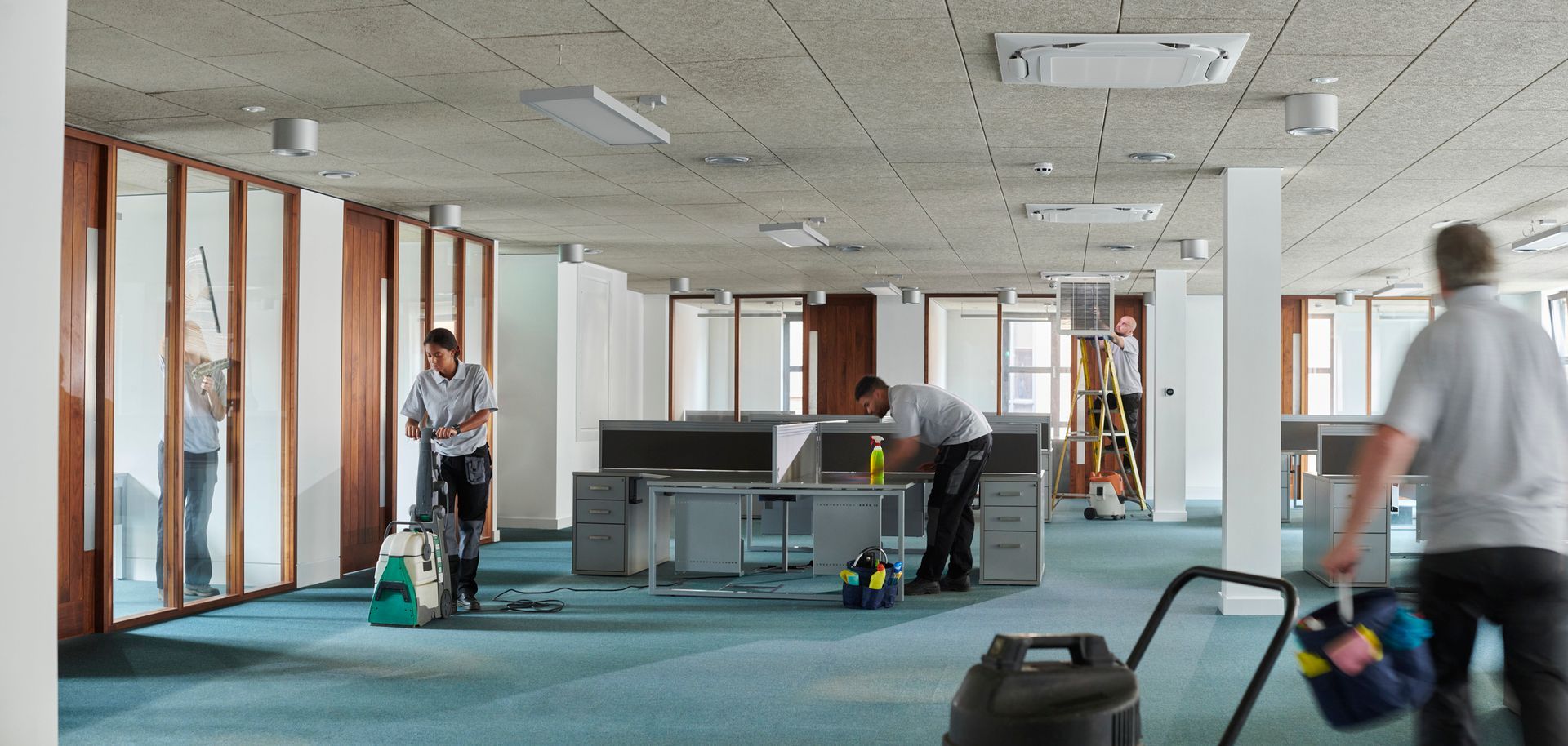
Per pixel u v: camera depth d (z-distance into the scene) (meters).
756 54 4.80
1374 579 7.93
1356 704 2.58
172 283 6.86
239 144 6.61
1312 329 16.55
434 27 4.47
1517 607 2.54
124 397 6.50
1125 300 16.89
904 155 6.88
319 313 8.17
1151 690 5.06
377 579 6.55
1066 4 4.15
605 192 8.19
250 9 4.26
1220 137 6.33
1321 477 8.39
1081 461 16.59
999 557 8.10
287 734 4.35
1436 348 2.58
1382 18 4.27
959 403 7.68
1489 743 4.18
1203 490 16.42
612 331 13.43
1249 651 5.89
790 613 6.95
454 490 7.11
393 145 6.64
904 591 7.66
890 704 4.80
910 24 4.40
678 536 7.73
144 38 4.60
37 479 2.87
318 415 8.16
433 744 4.22
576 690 5.03
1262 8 4.18
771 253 11.91
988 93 5.43
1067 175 7.48
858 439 8.77
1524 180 7.51
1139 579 8.34
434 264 9.77
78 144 6.22
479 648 5.92
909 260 12.52
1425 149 6.59
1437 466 2.64
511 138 6.45
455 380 7.05
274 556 7.75
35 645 2.87
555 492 11.52
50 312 2.90
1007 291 16.02
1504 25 4.34
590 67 5.02
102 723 4.50
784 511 8.60
